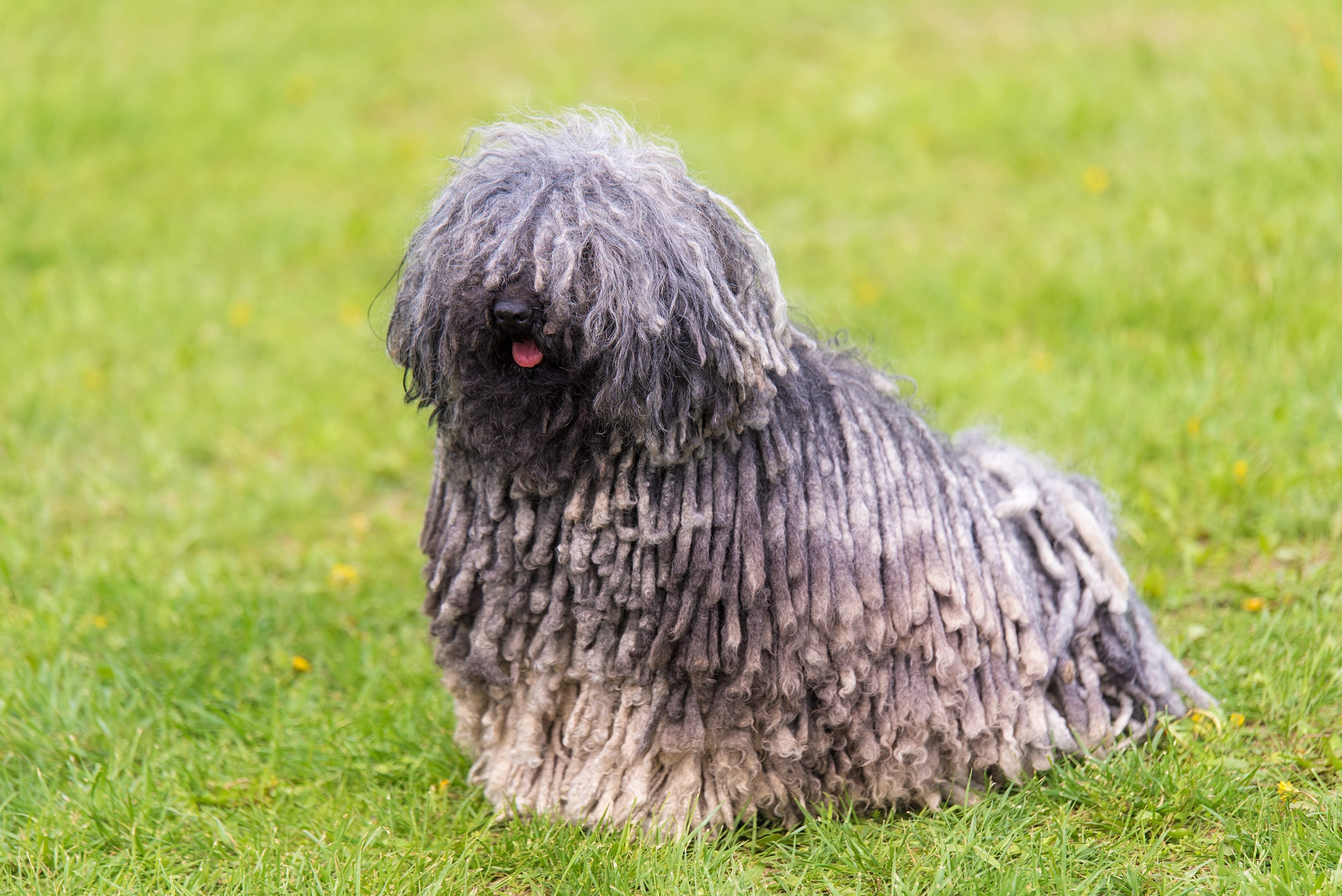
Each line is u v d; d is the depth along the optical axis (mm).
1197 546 6523
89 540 7094
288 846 4656
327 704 5707
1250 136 9945
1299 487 6656
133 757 5238
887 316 9039
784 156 11594
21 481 7562
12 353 8844
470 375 4086
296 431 8258
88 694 5586
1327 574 6121
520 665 4469
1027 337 8570
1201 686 5348
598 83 13570
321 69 13867
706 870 4234
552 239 3932
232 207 11203
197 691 5781
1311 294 8039
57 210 10883
